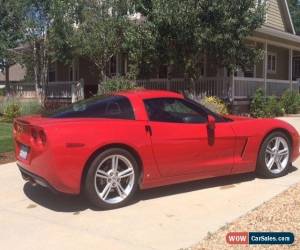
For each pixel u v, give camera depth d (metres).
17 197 6.95
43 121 6.16
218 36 15.94
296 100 21.62
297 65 32.47
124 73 22.12
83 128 5.98
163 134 6.50
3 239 5.27
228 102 18.75
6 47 21.86
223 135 7.00
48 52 21.12
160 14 16.11
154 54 17.03
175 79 19.73
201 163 6.85
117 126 6.21
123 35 17.94
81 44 18.19
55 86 24.97
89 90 25.56
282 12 28.33
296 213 5.64
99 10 18.02
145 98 6.66
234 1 16.17
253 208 6.04
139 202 6.47
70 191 5.97
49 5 20.08
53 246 5.01
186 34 16.20
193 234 5.21
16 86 28.25
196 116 6.95
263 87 21.33
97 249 4.89
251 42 22.58
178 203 6.39
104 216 5.93
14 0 20.53
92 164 6.00
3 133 13.66
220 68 18.23
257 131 7.35
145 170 6.41
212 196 6.68
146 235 5.24
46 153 5.83
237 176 7.80
